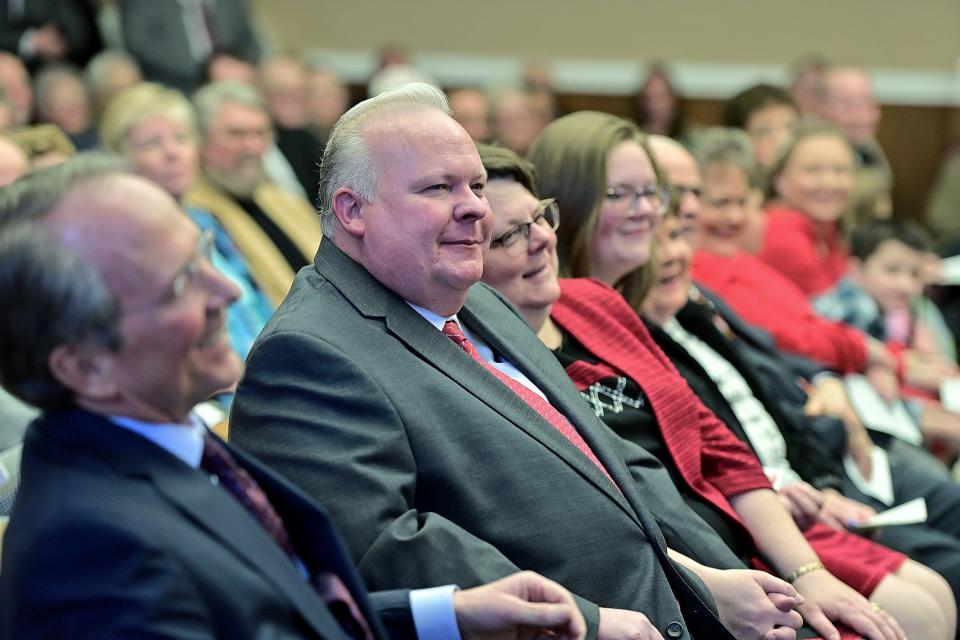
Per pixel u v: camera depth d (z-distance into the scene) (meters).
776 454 5.12
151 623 2.22
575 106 16.30
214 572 2.34
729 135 7.27
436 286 3.48
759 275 6.93
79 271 2.29
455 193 3.47
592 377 4.31
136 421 2.47
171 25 11.89
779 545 4.30
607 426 4.21
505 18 16.11
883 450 5.86
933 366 7.24
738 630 3.69
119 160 2.49
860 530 4.96
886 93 16.33
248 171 7.23
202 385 2.53
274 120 10.59
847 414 5.68
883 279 7.80
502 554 3.18
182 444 2.54
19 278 2.29
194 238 2.47
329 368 3.20
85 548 2.25
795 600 3.72
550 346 4.42
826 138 8.04
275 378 3.21
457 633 2.80
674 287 5.14
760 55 16.30
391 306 3.45
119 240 2.33
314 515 2.69
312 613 2.49
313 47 16.02
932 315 8.60
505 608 2.77
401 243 3.42
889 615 4.09
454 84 16.16
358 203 3.46
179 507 2.38
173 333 2.39
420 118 3.48
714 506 4.30
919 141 16.44
